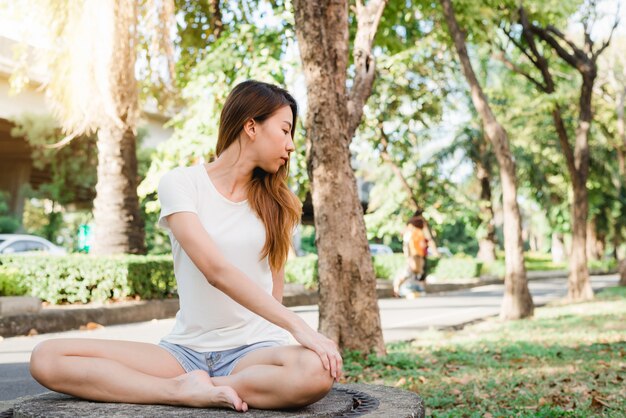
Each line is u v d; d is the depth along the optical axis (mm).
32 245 22953
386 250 41812
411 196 20703
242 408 2209
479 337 8547
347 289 6695
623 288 19266
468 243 54312
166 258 12789
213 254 2408
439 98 20078
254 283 2406
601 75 22359
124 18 11664
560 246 48406
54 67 12180
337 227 6715
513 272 11633
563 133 15812
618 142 24922
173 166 13219
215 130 12758
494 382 5227
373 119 18969
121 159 13047
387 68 15727
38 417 2123
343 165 6766
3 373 6531
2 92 22250
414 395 2672
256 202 2629
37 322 9664
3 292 10711
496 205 35000
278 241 2637
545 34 15352
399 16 13133
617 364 6141
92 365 2352
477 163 28391
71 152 26891
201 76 12352
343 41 6777
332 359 2240
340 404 2404
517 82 23438
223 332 2547
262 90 2613
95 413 2146
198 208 2564
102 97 11969
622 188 33312
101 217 13055
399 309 14328
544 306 14102
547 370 5863
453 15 11672
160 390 2301
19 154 31047
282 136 2596
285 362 2275
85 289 11430
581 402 4523
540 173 30672
